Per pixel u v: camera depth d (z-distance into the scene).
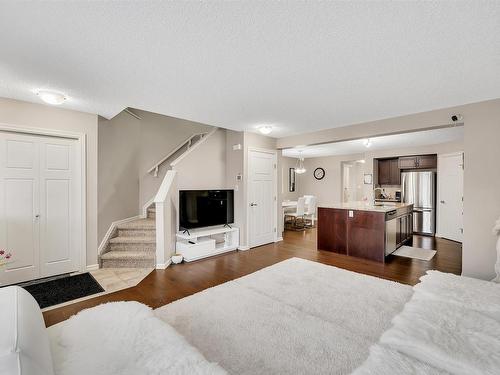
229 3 1.38
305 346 1.86
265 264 3.85
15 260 2.95
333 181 8.27
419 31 1.63
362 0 1.35
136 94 2.75
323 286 2.95
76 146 3.37
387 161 7.08
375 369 1.07
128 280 3.17
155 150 5.32
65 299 2.65
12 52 1.88
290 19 1.52
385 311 2.36
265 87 2.58
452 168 5.55
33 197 3.06
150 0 1.35
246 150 4.74
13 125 2.87
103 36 1.69
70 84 2.46
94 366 0.99
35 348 0.87
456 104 3.09
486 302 1.54
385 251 3.96
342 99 2.92
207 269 3.61
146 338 1.15
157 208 3.65
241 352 1.79
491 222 2.88
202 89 2.62
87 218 3.45
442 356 1.09
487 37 1.69
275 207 5.40
